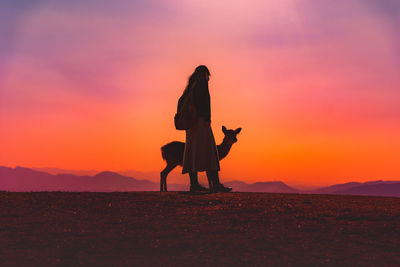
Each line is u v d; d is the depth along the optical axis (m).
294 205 8.33
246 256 5.13
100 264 4.81
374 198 10.02
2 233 6.06
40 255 5.10
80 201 8.51
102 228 6.41
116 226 6.55
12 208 7.70
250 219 7.05
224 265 4.83
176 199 8.91
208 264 4.86
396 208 8.20
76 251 5.27
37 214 7.30
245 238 5.91
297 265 4.87
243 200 8.87
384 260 5.09
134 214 7.41
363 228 6.53
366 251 5.42
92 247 5.43
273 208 7.97
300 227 6.55
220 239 5.84
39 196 8.98
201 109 10.18
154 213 7.49
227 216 7.28
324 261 5.01
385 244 5.73
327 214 7.48
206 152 10.39
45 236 5.93
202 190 10.50
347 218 7.21
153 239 5.82
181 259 5.01
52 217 7.11
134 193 9.90
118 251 5.29
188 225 6.63
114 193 9.87
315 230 6.39
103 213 7.47
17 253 5.15
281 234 6.14
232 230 6.34
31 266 4.73
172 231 6.26
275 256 5.15
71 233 6.10
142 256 5.11
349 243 5.75
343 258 5.13
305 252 5.32
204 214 7.43
